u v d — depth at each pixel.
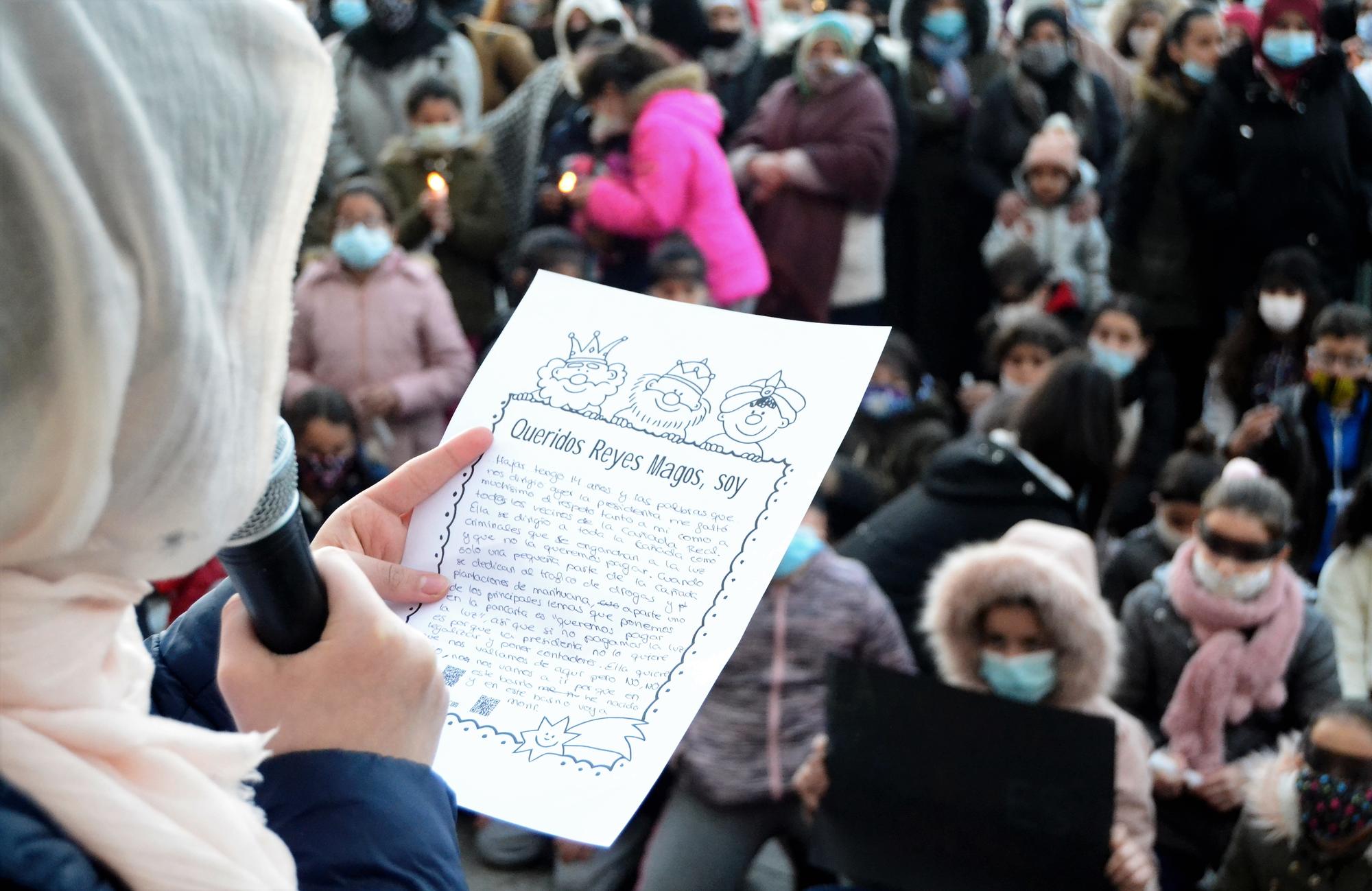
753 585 0.94
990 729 2.05
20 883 0.57
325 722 0.73
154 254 0.55
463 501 1.00
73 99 0.53
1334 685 2.64
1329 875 2.30
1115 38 5.73
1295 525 3.71
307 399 3.38
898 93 4.82
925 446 3.51
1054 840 2.02
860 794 2.12
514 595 0.96
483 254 4.42
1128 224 4.79
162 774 0.62
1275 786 2.33
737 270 4.13
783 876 3.06
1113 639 2.23
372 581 0.95
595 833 0.87
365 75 4.68
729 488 0.97
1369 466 3.31
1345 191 4.64
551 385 1.04
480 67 5.18
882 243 4.86
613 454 1.00
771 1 5.76
